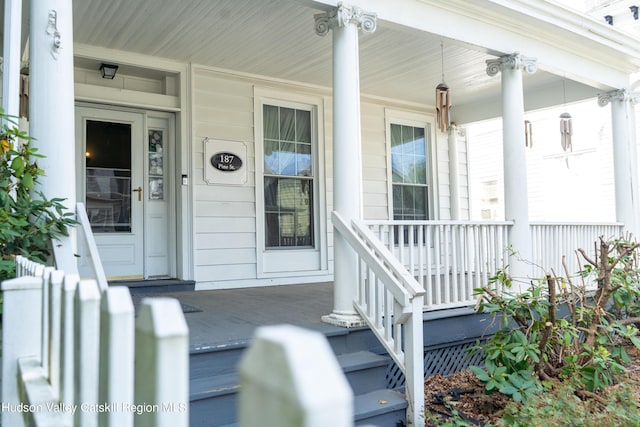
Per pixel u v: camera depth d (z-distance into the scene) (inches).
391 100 300.2
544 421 103.3
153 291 213.6
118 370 33.9
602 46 221.8
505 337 141.4
